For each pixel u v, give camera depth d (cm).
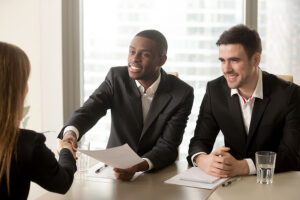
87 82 361
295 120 216
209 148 232
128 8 352
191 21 347
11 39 350
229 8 343
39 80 352
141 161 191
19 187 138
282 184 183
